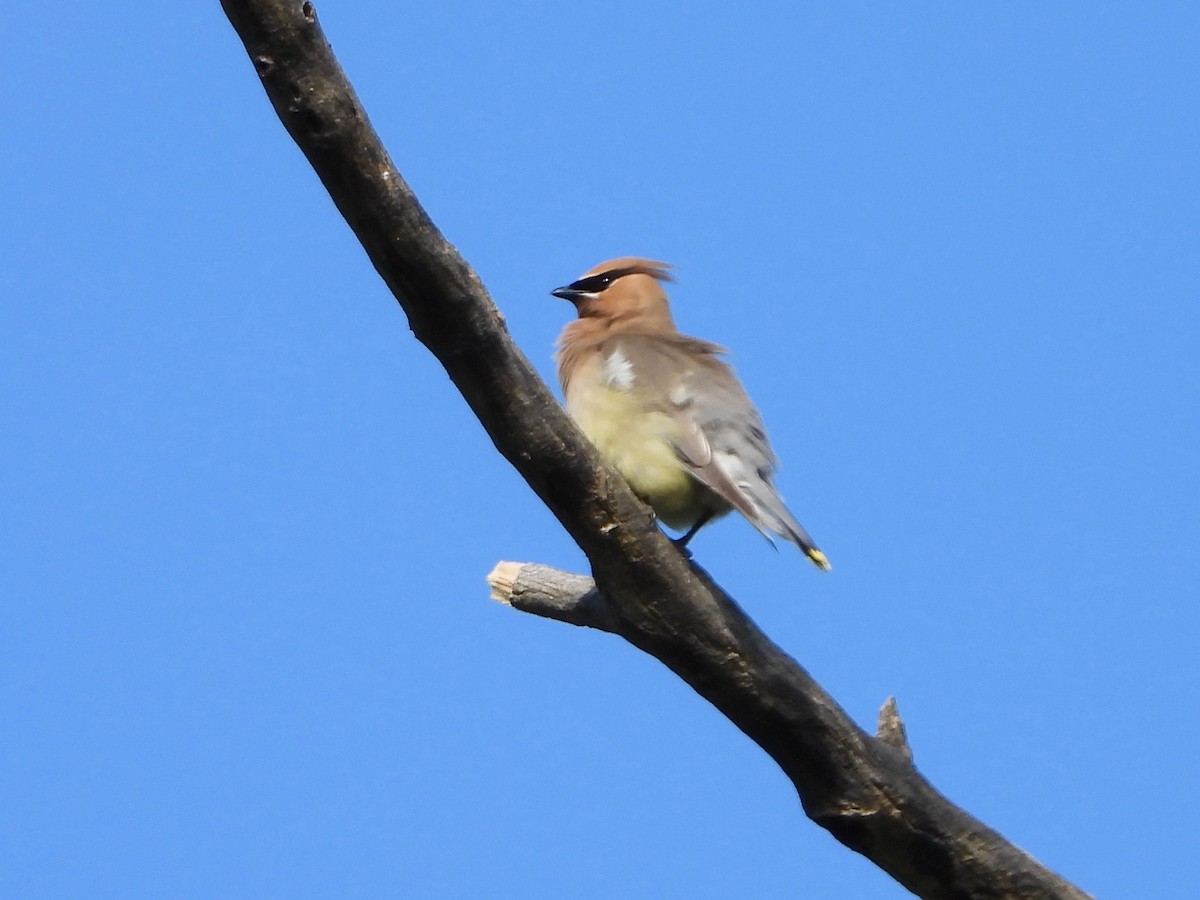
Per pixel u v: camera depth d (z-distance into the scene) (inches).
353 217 371.9
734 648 427.5
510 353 395.9
